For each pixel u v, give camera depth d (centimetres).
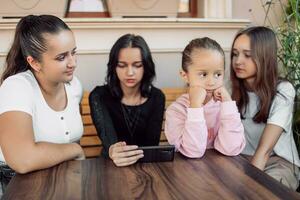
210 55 109
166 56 205
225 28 204
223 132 112
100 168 99
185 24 198
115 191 84
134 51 154
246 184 87
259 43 148
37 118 118
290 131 158
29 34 109
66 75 112
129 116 164
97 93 163
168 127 123
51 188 86
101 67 199
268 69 150
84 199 80
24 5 191
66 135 125
